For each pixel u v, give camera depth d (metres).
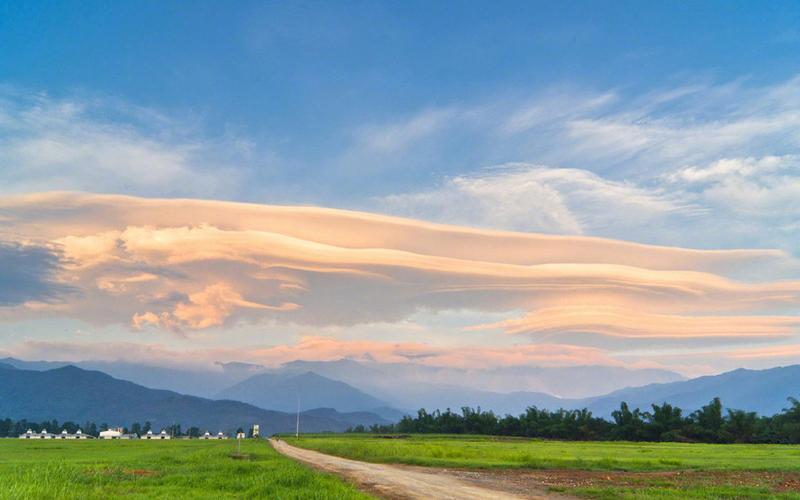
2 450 89.75
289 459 58.81
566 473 45.94
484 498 29.86
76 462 50.50
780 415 164.00
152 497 26.14
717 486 36.34
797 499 30.30
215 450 73.38
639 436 178.00
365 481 38.12
